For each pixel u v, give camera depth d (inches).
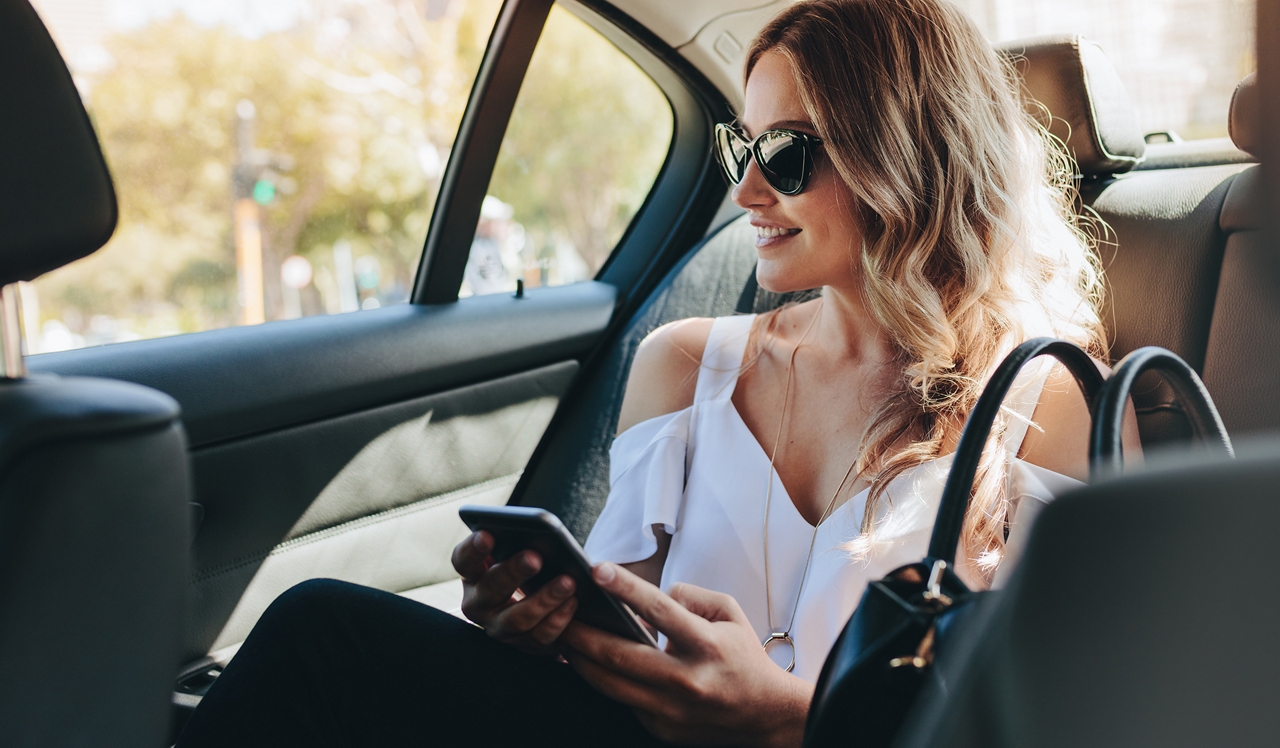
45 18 24.3
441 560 77.0
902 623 22.6
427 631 37.8
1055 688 13.4
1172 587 12.9
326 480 66.1
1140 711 13.0
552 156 321.4
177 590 25.3
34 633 21.7
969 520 46.1
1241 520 12.8
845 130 49.6
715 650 34.0
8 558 21.0
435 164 76.8
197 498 57.8
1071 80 61.9
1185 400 27.5
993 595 19.4
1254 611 12.6
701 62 88.0
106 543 22.8
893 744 22.2
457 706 36.5
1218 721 12.7
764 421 55.1
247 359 60.6
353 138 289.7
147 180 222.1
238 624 62.1
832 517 47.8
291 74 279.7
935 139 51.9
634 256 98.3
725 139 57.0
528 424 84.3
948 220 52.6
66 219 24.5
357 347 67.4
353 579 69.8
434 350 72.9
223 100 258.5
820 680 25.5
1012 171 55.1
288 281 279.4
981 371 51.5
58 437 21.5
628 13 84.4
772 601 47.9
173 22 239.9
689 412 56.7
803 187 50.9
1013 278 53.8
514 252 92.9
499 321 79.6
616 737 36.2
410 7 282.0
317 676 37.2
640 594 32.5
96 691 23.4
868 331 53.9
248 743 36.3
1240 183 56.5
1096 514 13.4
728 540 49.9
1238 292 53.8
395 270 80.1
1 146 23.3
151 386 54.9
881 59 49.8
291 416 62.7
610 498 56.8
